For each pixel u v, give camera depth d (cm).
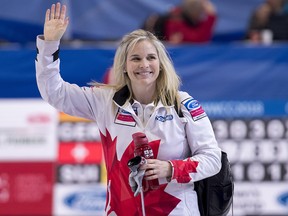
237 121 1788
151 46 992
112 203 1002
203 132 998
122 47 1012
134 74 989
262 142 1786
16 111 1769
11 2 2164
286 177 1778
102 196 1766
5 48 1908
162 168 951
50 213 1762
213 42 2244
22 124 1769
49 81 988
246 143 1784
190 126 996
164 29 2116
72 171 1766
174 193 994
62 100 1006
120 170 991
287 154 1783
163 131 991
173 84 1007
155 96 1011
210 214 1035
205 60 1795
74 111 1021
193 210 1005
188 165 967
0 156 1761
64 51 1773
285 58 1794
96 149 1766
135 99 1013
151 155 957
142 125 995
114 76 1025
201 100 1794
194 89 1795
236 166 1781
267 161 1783
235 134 1784
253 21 2161
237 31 2262
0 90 1773
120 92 1011
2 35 2167
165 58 1005
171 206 992
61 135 1766
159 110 998
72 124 1766
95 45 1975
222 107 1794
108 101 1012
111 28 2186
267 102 1792
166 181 983
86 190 1762
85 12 2172
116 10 2186
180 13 2119
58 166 1766
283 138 1788
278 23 2145
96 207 1766
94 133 1764
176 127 996
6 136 1766
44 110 1770
